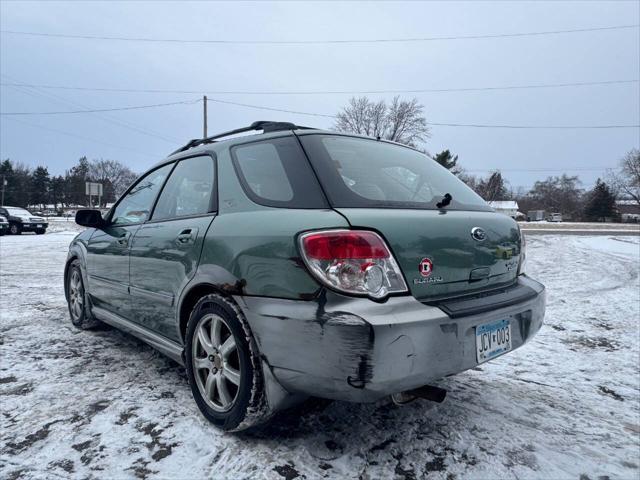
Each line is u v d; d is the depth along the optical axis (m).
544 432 2.43
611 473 2.05
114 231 3.54
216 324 2.31
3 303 5.51
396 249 1.87
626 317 5.20
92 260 3.84
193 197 2.76
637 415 2.70
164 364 3.32
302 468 2.01
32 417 2.47
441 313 1.89
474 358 2.02
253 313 2.02
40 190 90.62
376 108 45.22
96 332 4.20
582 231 24.56
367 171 2.33
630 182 72.81
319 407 2.60
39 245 15.51
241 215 2.26
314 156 2.20
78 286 4.26
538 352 3.92
